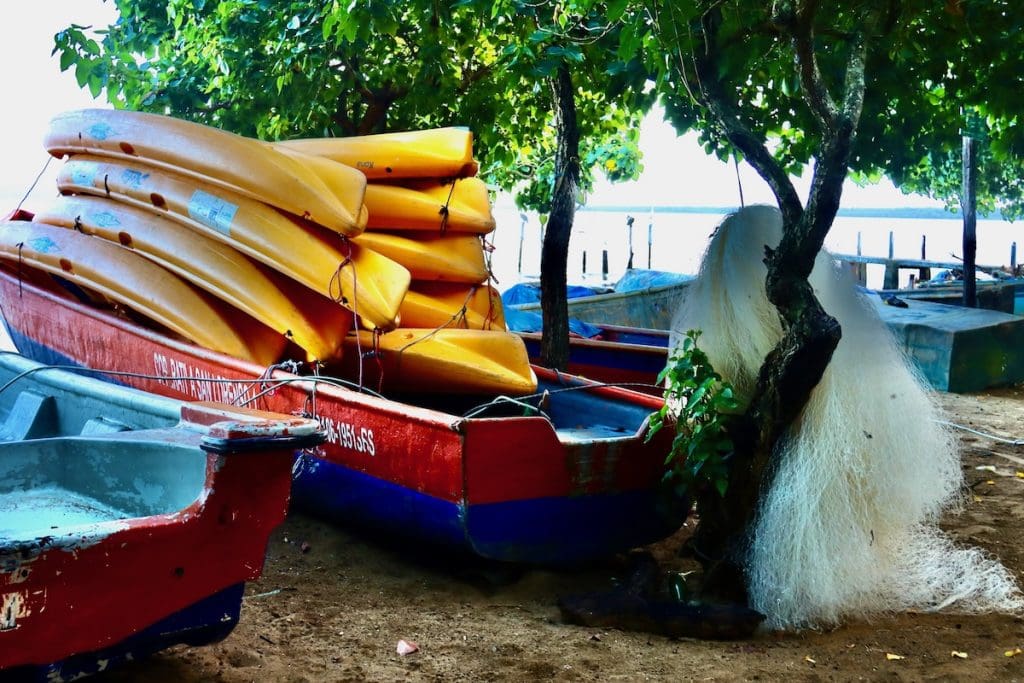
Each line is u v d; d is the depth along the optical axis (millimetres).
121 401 5676
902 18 6328
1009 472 8125
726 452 5234
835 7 6223
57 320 7848
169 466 4152
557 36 7496
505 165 11219
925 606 5234
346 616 4848
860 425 5258
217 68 9578
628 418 6590
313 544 5895
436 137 7309
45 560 3139
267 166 6379
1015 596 5324
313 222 6379
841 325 5426
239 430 3480
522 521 5312
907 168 8289
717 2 5582
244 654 4211
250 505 3650
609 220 57188
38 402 6293
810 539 5027
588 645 4602
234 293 6492
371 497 5672
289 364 6215
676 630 4828
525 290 14305
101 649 3359
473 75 10336
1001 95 7172
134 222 6973
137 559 3367
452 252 7137
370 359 6625
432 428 5195
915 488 5570
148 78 9977
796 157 8047
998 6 6641
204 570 3566
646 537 5844
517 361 6684
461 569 5672
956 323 12977
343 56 9664
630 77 7613
